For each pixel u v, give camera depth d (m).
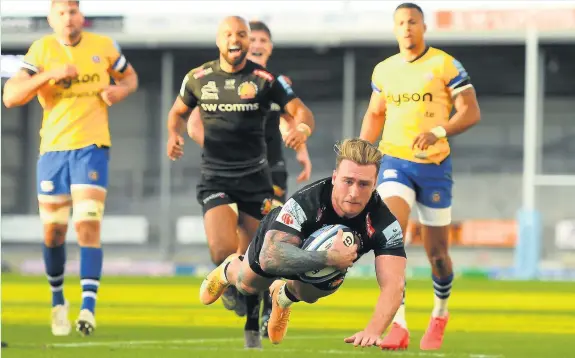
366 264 92.94
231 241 24.39
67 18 29.16
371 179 16.16
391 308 16.19
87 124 29.31
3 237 95.94
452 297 51.38
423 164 26.03
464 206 106.88
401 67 26.36
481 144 108.06
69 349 23.58
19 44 90.69
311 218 16.97
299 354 22.19
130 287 58.47
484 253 97.06
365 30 92.31
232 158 25.05
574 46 98.56
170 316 37.34
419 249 94.75
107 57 29.84
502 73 106.31
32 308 41.25
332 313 39.84
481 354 24.12
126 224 99.25
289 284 19.11
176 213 106.00
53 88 29.20
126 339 27.45
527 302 47.97
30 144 109.75
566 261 95.88
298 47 95.81
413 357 22.66
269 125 29.47
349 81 94.00
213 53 100.00
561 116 108.06
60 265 29.20
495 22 89.00
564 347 26.81
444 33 89.94
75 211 29.00
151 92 111.38
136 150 111.25
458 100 26.11
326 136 110.44
